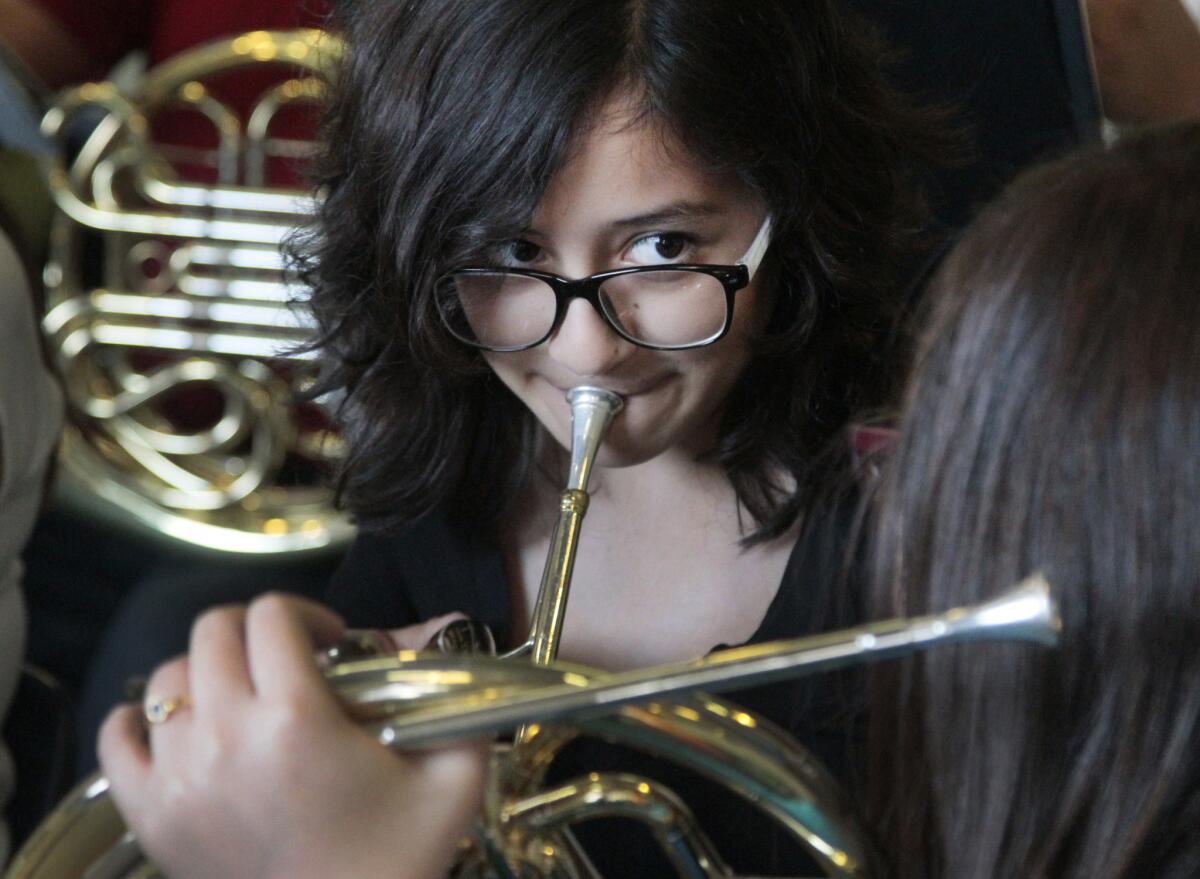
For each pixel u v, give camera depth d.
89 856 2.03
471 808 1.84
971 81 4.06
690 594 3.48
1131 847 1.94
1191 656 1.92
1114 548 1.94
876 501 2.50
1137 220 2.00
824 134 3.06
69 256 6.66
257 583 6.51
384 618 3.79
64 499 6.71
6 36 6.51
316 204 3.52
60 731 4.27
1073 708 1.99
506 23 2.75
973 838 2.05
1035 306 2.00
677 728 1.90
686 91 2.72
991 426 2.02
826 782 1.96
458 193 2.85
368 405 3.53
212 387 6.93
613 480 3.47
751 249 2.94
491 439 3.54
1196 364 1.91
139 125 6.51
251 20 6.61
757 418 3.33
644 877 3.42
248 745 1.77
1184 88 4.88
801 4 2.96
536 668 1.86
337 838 1.79
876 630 1.64
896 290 3.39
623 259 2.89
